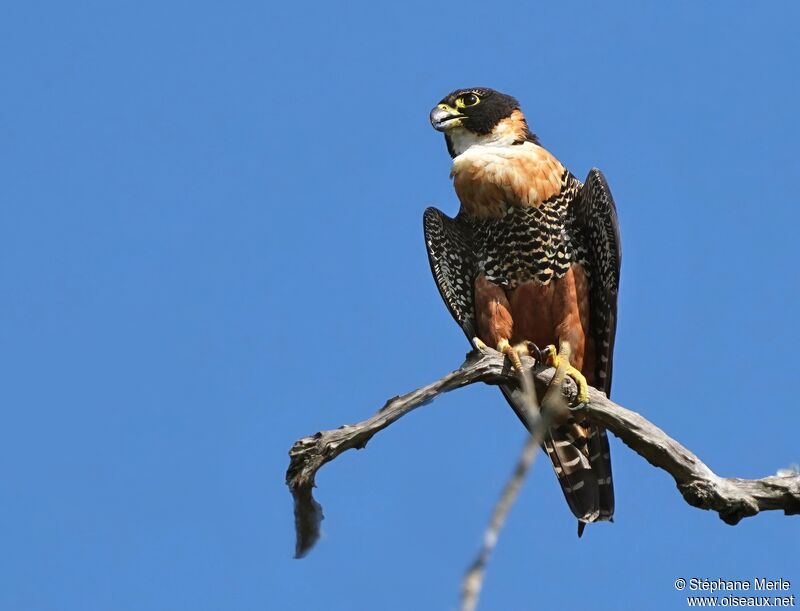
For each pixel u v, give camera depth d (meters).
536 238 12.61
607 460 12.22
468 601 4.14
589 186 12.59
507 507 4.39
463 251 13.26
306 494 9.34
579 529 12.18
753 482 9.20
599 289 12.69
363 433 9.48
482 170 12.67
